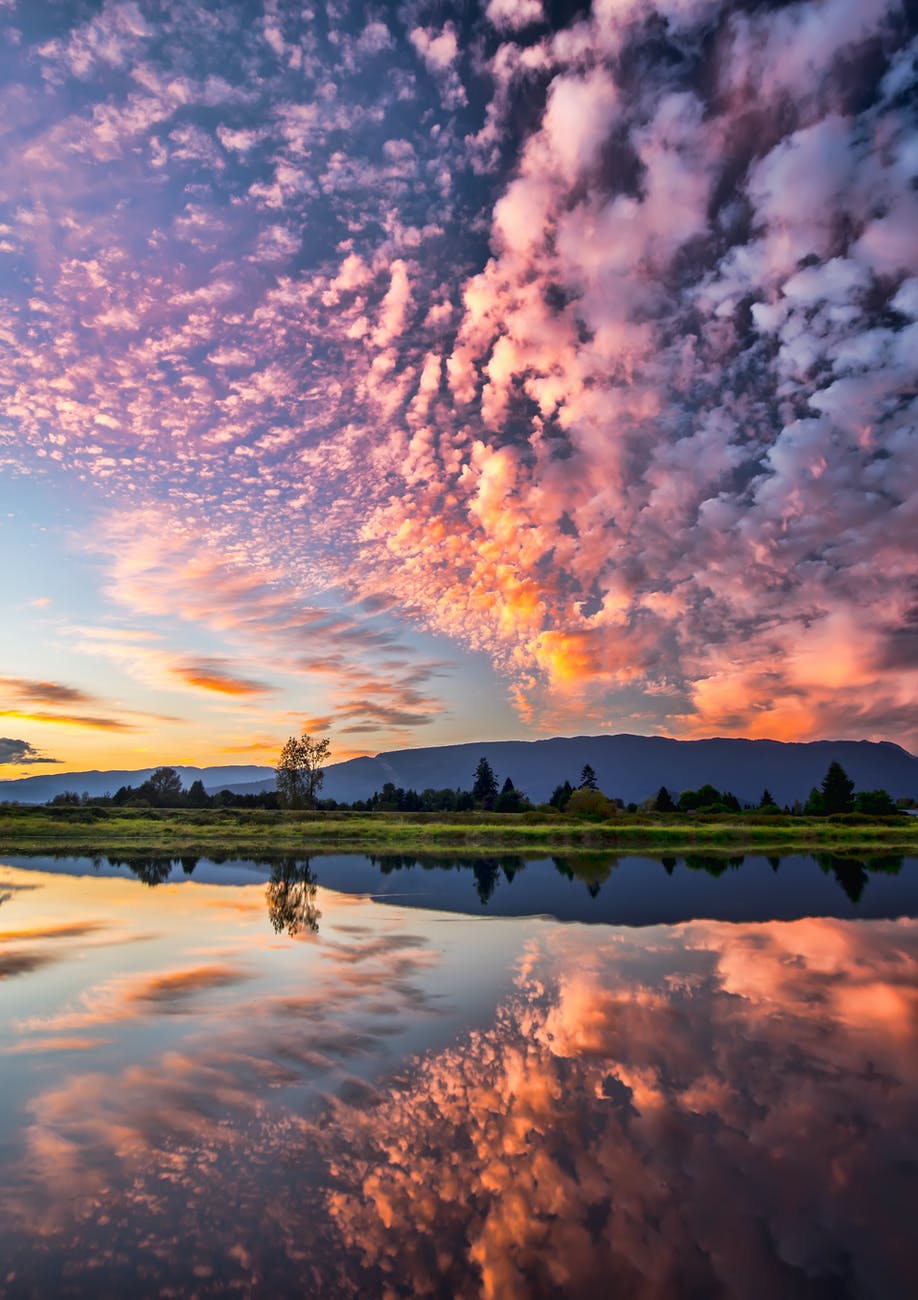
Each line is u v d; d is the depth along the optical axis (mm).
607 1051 10547
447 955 17250
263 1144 7586
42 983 14297
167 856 47594
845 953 17812
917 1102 8797
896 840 60281
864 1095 9000
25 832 63000
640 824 71562
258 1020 11891
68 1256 5691
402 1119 8219
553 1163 7250
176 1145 7543
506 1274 5508
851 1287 5426
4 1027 11469
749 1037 11266
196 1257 5699
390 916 23234
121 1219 6203
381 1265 5613
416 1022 11867
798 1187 6824
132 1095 8812
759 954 17609
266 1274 5500
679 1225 6188
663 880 34312
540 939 19359
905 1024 11961
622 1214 6352
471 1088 9125
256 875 36250
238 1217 6254
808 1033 11484
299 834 62125
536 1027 11672
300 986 14164
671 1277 5512
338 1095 8859
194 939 19047
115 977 14805
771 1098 8898
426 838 59250
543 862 44062
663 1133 7922
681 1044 10898
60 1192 6621
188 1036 11047
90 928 20672
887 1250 5875
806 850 53125
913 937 20078
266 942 18672
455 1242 5930
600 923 22031
